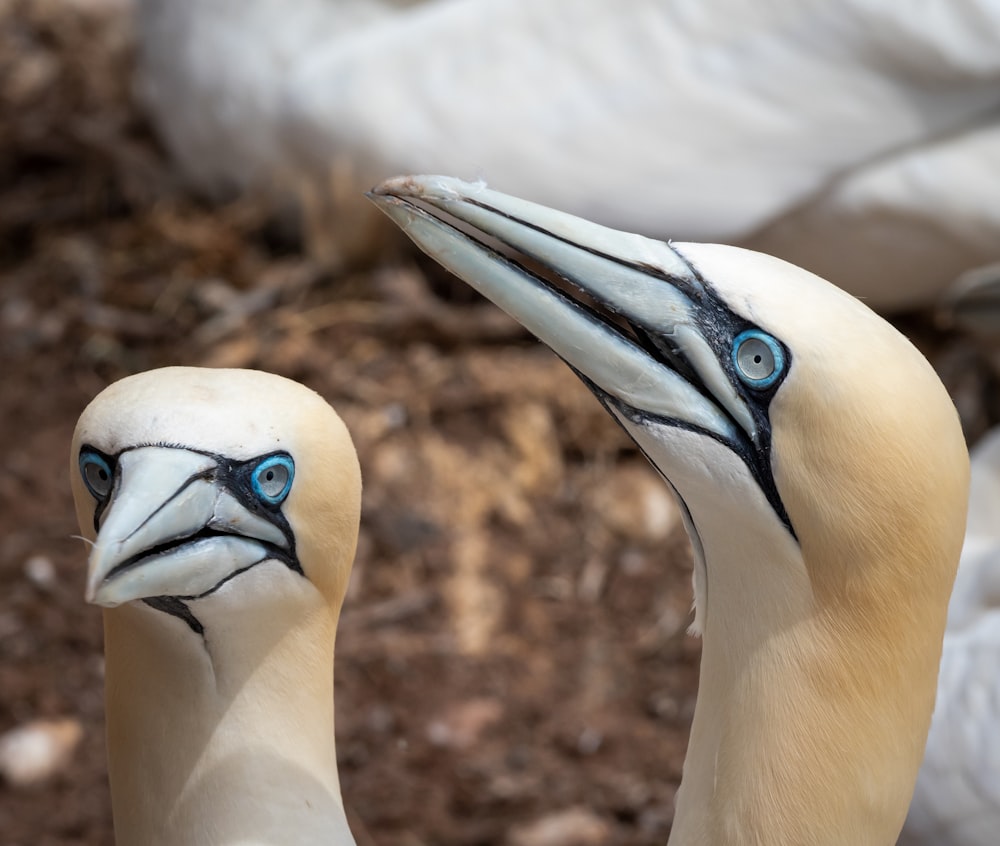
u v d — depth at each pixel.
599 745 9.87
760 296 4.95
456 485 11.03
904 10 10.56
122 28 15.32
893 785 5.30
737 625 5.25
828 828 5.22
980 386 11.94
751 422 5.01
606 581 10.82
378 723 9.90
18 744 9.62
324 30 12.59
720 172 11.34
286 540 5.41
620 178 11.48
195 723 5.72
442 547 10.76
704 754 5.41
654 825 9.44
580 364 5.23
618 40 11.41
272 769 5.79
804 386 4.88
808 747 5.16
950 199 10.91
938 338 12.12
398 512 10.84
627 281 5.12
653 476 11.30
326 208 12.17
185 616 5.46
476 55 11.71
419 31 11.93
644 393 5.15
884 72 10.83
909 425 4.85
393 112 11.75
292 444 5.29
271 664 5.70
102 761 9.66
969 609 8.41
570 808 9.48
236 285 12.19
